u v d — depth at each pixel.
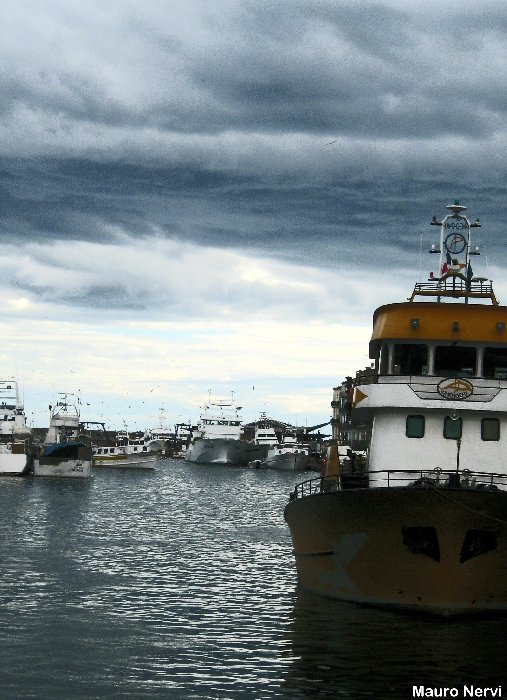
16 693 27.80
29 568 49.56
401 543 34.53
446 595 34.44
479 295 41.59
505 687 28.36
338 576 37.94
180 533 69.25
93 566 50.88
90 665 30.62
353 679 29.06
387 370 38.81
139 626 35.94
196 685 28.69
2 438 148.50
